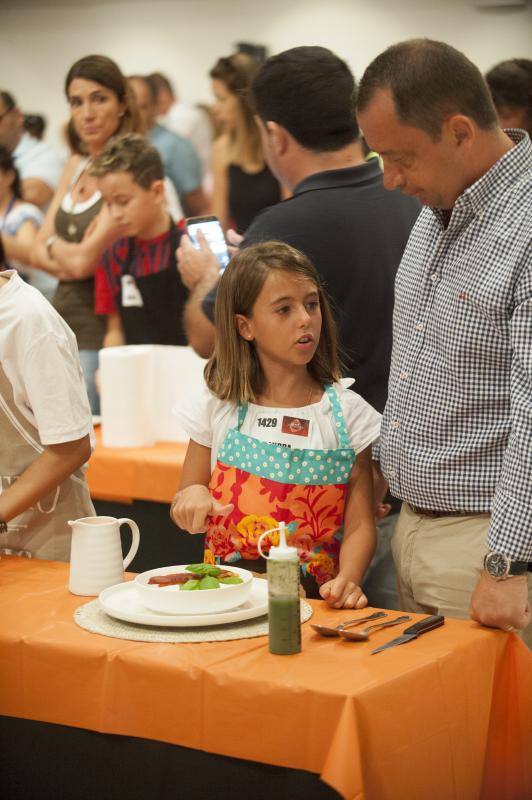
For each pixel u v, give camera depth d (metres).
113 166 3.70
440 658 1.52
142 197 3.71
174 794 1.52
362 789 1.33
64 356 2.11
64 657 1.58
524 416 1.65
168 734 1.51
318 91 2.38
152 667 1.51
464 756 1.56
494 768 1.67
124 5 6.93
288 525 1.96
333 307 2.34
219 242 2.92
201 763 1.49
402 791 1.44
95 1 6.95
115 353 3.05
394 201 2.43
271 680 1.42
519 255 1.72
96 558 1.83
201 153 6.09
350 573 1.91
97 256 4.07
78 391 2.13
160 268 3.80
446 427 1.88
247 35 6.68
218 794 1.48
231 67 5.02
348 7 6.41
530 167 1.78
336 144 2.42
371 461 2.07
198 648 1.56
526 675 1.67
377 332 2.38
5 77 7.30
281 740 1.42
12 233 5.51
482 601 1.66
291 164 2.47
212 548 2.03
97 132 4.18
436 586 1.93
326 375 2.07
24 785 1.65
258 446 1.99
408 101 1.72
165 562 2.94
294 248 2.20
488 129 1.76
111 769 1.57
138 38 6.96
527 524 1.63
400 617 1.71
